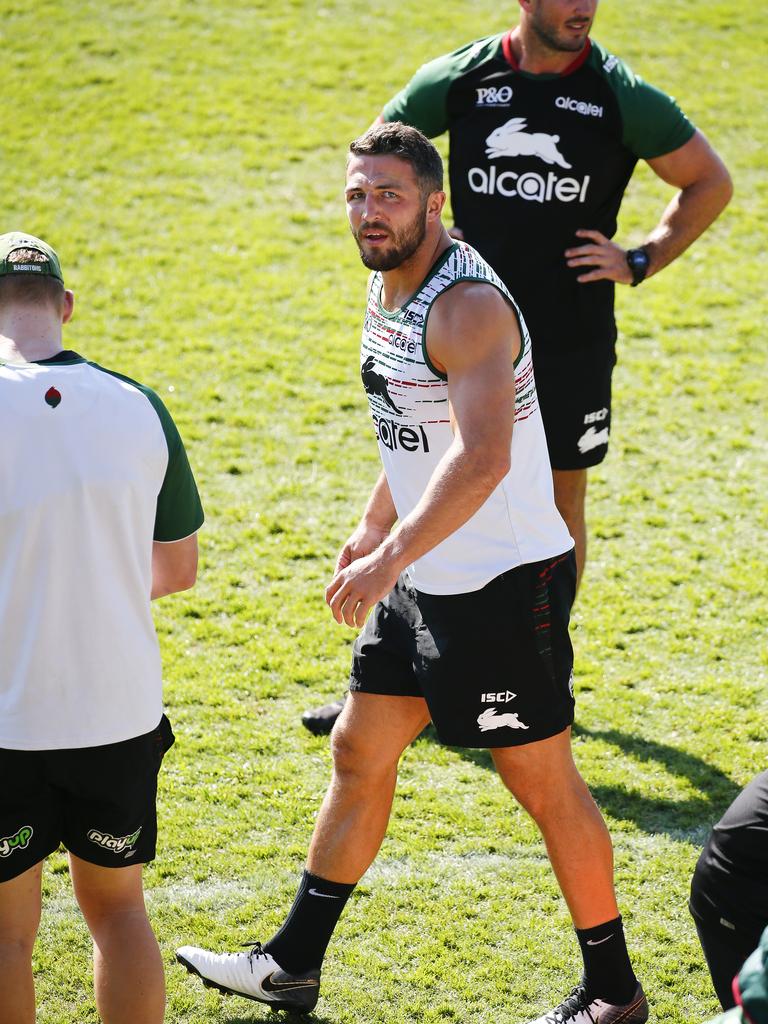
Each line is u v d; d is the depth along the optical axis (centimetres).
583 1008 1077
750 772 1471
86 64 3969
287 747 1520
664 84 4006
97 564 912
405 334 1005
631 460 2280
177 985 1155
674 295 2959
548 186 1472
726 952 920
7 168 3400
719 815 1397
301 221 3253
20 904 963
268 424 2373
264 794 1436
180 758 1492
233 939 1203
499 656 1041
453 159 1536
